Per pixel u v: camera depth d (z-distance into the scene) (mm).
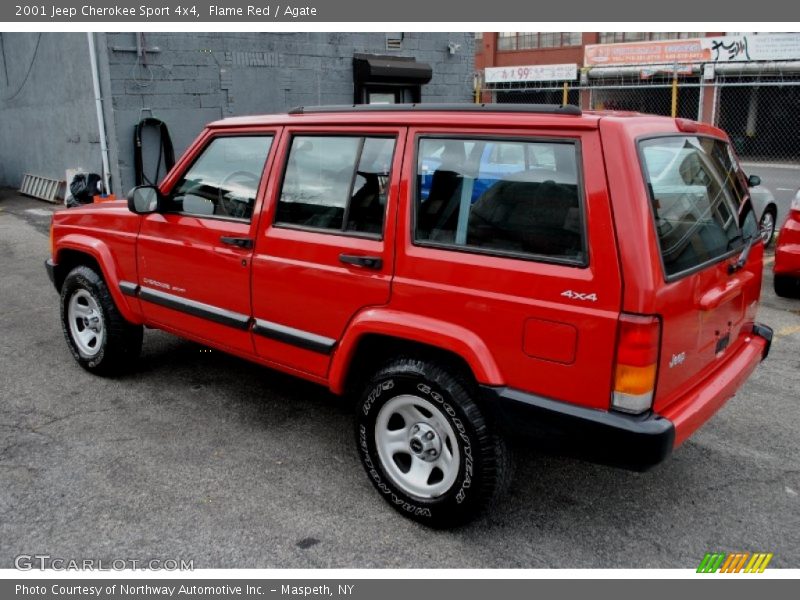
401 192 3141
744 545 3135
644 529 3250
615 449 2635
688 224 2873
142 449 3922
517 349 2807
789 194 15531
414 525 3266
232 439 4062
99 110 10773
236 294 3877
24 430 4133
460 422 2973
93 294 4758
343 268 3334
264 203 3703
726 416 4371
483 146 2934
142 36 10477
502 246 2869
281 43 11852
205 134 4105
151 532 3176
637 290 2529
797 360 5297
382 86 13227
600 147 2637
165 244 4230
